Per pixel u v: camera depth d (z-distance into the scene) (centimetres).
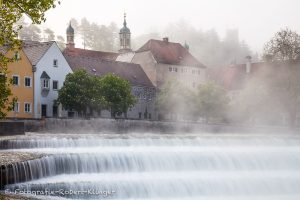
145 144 4925
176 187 3581
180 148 4828
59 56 8081
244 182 3909
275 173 4353
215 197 3622
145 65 10612
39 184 3008
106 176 3581
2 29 2194
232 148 5072
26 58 7525
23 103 7444
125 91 7756
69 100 7269
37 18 2217
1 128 5228
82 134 6022
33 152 3872
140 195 3400
